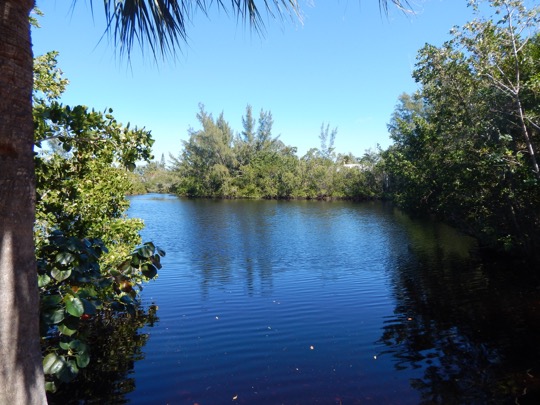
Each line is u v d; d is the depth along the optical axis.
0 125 1.60
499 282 9.73
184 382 4.93
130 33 2.19
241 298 8.66
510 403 4.39
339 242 16.53
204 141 55.66
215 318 7.33
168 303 8.31
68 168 4.39
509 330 6.55
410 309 7.82
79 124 3.62
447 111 11.92
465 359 5.51
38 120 3.51
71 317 2.84
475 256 13.22
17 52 1.67
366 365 5.36
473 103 10.97
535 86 8.23
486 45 9.31
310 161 51.97
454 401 4.44
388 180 43.84
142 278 7.08
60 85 6.41
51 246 3.20
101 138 3.94
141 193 64.38
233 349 5.90
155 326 6.94
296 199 49.28
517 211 11.23
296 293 9.05
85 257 3.27
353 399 4.51
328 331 6.64
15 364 1.62
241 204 40.25
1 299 1.60
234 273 11.14
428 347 5.93
